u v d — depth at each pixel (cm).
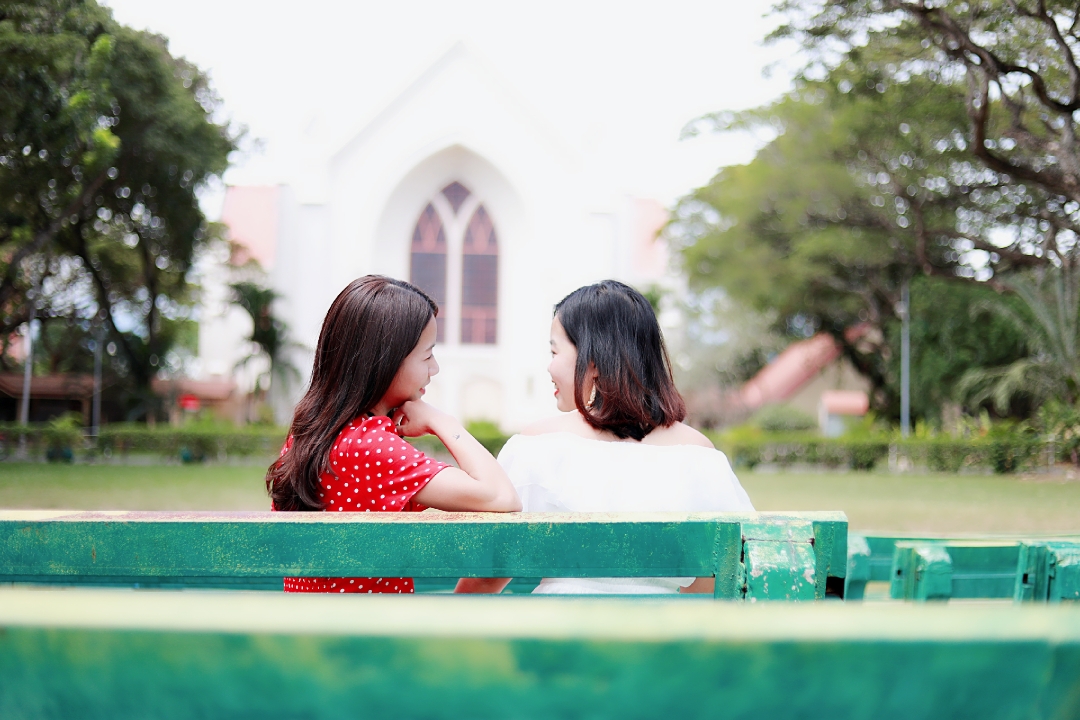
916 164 1836
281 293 3150
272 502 158
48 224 2036
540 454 172
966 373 2619
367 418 155
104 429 2655
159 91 2042
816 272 2527
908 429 2750
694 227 2816
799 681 35
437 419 161
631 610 36
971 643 35
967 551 184
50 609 36
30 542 99
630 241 3616
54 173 1814
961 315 2666
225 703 35
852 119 1811
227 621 34
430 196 3347
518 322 3309
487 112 3262
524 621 34
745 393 3919
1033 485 1736
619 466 169
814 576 96
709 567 102
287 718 35
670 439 176
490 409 3438
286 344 3142
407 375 159
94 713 37
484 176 3328
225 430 2650
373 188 3250
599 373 174
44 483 1505
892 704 36
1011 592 187
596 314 177
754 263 2609
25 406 3203
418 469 148
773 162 2273
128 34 1866
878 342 3109
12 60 1455
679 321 3400
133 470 1972
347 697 34
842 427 3691
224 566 99
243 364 3128
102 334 3034
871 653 35
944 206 1927
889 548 213
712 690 34
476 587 153
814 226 2431
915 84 1483
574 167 3275
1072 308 2066
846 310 2959
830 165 2123
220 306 3550
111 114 1984
